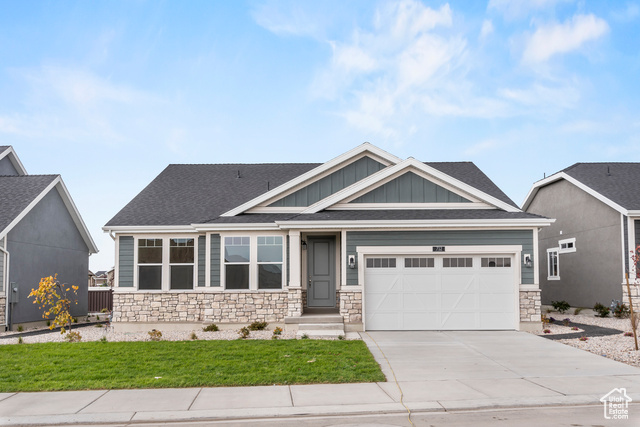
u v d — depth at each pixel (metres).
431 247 16.22
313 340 14.18
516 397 8.56
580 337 14.60
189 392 9.09
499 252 16.19
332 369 10.51
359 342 13.70
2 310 19.14
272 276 17.36
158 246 18.28
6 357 12.02
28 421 7.64
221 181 21.84
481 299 16.30
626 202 19.17
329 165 18.61
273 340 14.23
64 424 7.64
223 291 17.31
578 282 22.20
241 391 9.14
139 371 10.48
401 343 13.85
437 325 16.25
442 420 7.54
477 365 11.10
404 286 16.38
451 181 17.62
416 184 17.78
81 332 17.50
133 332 17.48
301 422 7.60
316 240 19.11
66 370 10.65
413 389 9.17
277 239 17.45
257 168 23.02
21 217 19.86
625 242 18.94
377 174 17.55
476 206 17.66
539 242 26.25
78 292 24.67
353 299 16.14
